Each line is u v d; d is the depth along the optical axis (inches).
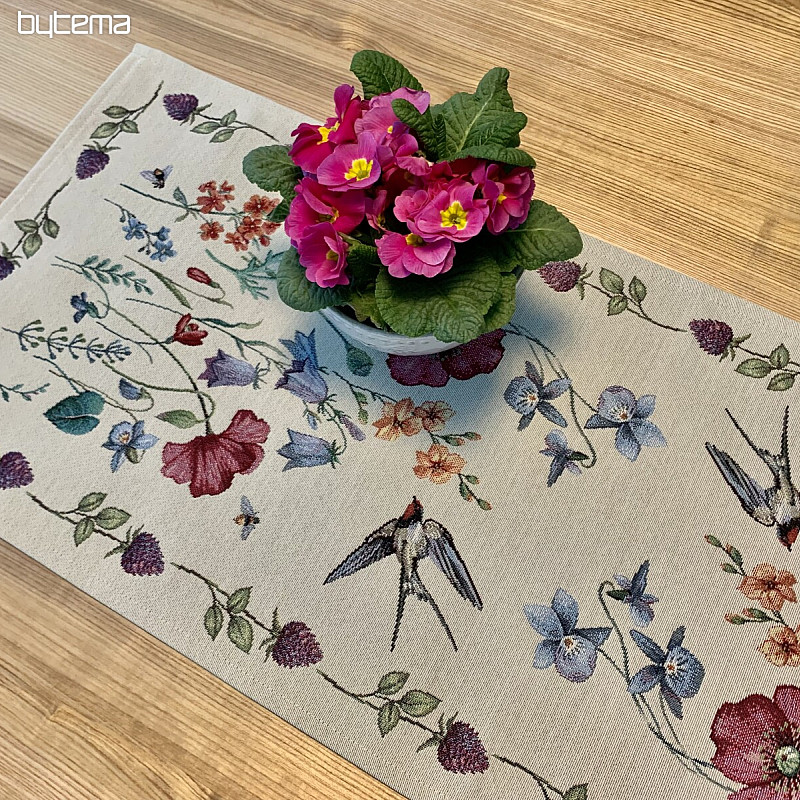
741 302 44.3
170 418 41.5
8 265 45.1
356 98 34.9
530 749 35.0
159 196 47.2
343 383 42.3
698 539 38.8
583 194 48.0
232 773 35.2
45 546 38.8
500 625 37.1
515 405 41.6
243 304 44.3
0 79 51.7
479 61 52.7
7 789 35.1
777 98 51.3
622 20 54.0
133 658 37.1
